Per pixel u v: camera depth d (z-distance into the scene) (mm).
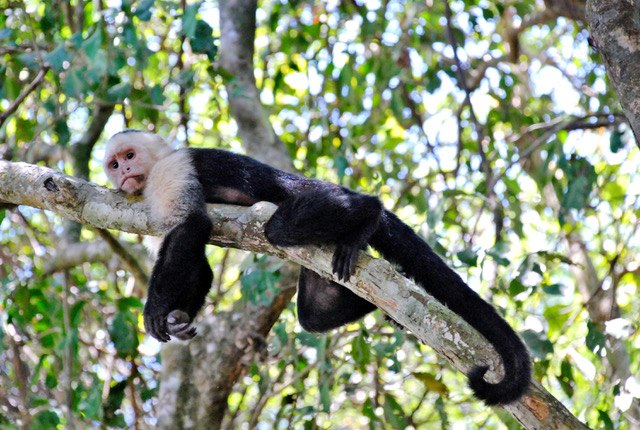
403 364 10203
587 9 5648
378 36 12969
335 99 13547
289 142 12508
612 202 11844
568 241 12188
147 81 13039
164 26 12883
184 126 11312
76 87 8703
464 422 11078
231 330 9430
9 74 10555
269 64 14234
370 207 6129
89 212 6613
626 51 5387
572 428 5227
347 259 5922
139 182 7324
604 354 8148
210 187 7121
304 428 9039
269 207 6375
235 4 10844
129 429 9617
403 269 6777
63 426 9930
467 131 14102
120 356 9430
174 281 6410
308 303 7445
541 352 7695
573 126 9695
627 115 5434
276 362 10430
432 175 11594
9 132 11656
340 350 11328
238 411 10750
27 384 10117
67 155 10320
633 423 8812
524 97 14328
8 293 9172
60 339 9398
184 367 9383
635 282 10680
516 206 11258
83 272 11492
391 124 14078
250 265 8406
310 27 12898
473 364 5508
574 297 11820
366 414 8836
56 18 10406
